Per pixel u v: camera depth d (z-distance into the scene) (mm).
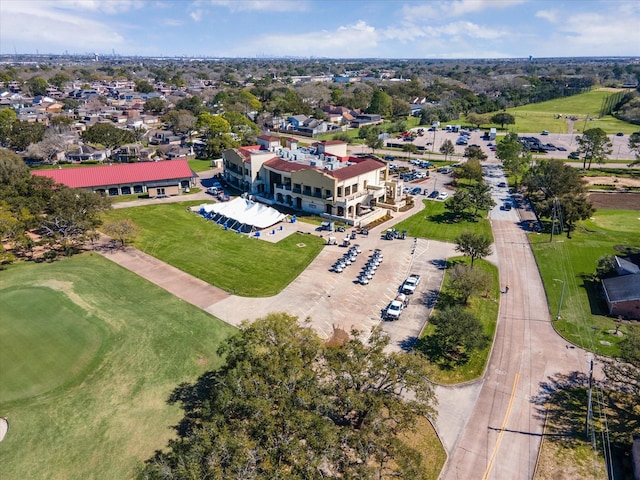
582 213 88125
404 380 39875
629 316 59500
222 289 67188
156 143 182125
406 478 30188
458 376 48688
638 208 105500
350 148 186250
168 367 49438
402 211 104625
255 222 92750
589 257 79000
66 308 60594
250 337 39781
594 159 148250
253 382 35062
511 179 136375
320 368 40812
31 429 41188
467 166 126312
